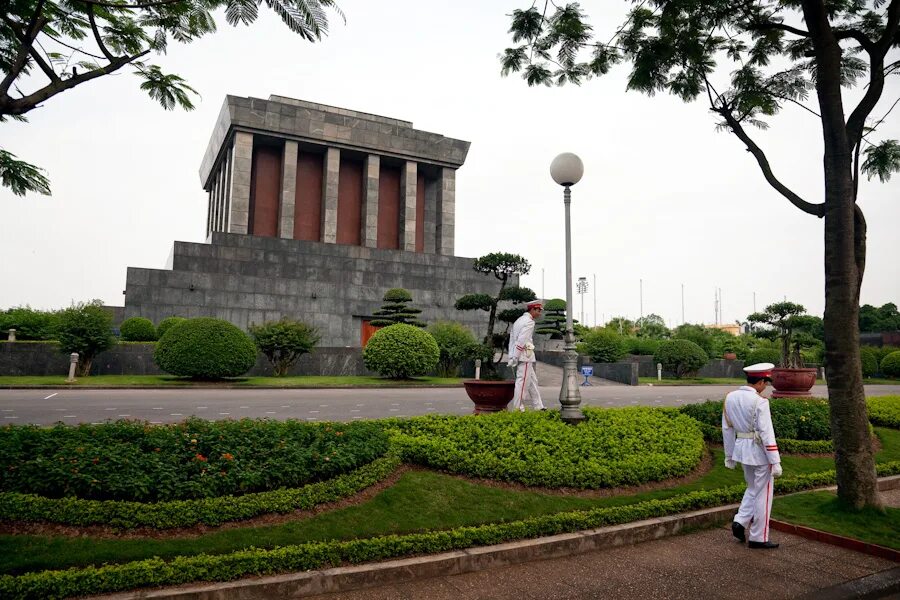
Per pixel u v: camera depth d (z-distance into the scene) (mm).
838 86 7703
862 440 7395
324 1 5406
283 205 40469
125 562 4664
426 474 7406
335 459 6625
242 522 5539
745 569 5656
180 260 33250
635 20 9180
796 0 9117
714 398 22281
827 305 7688
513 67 9398
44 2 5922
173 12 6703
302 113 41031
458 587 5051
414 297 37688
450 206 45875
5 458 5703
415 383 24562
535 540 5945
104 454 5852
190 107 7547
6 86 5582
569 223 10414
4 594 4066
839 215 7562
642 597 4922
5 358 23219
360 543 5234
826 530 6664
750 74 10070
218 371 21969
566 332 10273
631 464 7980
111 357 24484
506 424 9367
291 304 34250
